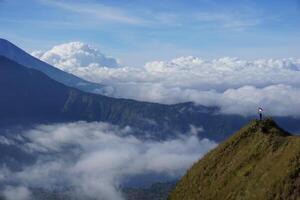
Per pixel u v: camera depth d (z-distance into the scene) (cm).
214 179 6328
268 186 5109
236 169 6100
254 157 6094
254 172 5703
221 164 6531
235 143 6756
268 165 5597
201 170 6744
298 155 5222
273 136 6375
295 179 4934
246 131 6850
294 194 4775
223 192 5881
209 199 6047
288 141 5931
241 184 5694
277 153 5738
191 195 6481
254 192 5291
